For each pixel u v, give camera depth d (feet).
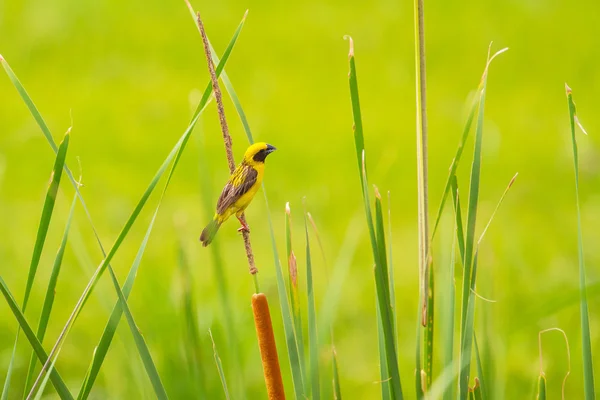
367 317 34.58
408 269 40.11
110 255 12.14
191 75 66.59
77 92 62.90
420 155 12.41
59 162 12.26
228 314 17.35
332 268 38.22
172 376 21.91
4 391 12.93
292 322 14.29
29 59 69.10
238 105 14.01
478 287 20.36
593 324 32.22
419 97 12.22
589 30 77.10
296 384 13.44
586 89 65.62
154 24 76.84
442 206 12.60
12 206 45.29
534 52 72.74
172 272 34.81
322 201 47.16
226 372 21.07
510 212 45.98
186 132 12.11
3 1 77.77
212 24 77.92
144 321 27.50
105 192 47.52
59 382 12.25
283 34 76.54
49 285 12.55
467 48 73.51
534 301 30.63
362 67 70.08
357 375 30.53
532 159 53.21
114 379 21.76
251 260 13.03
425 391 13.03
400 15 81.35
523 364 28.50
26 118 57.62
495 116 60.49
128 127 56.90
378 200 12.75
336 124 58.80
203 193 16.96
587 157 52.90
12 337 32.07
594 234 42.91
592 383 12.95
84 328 33.04
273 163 52.65
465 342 12.86
